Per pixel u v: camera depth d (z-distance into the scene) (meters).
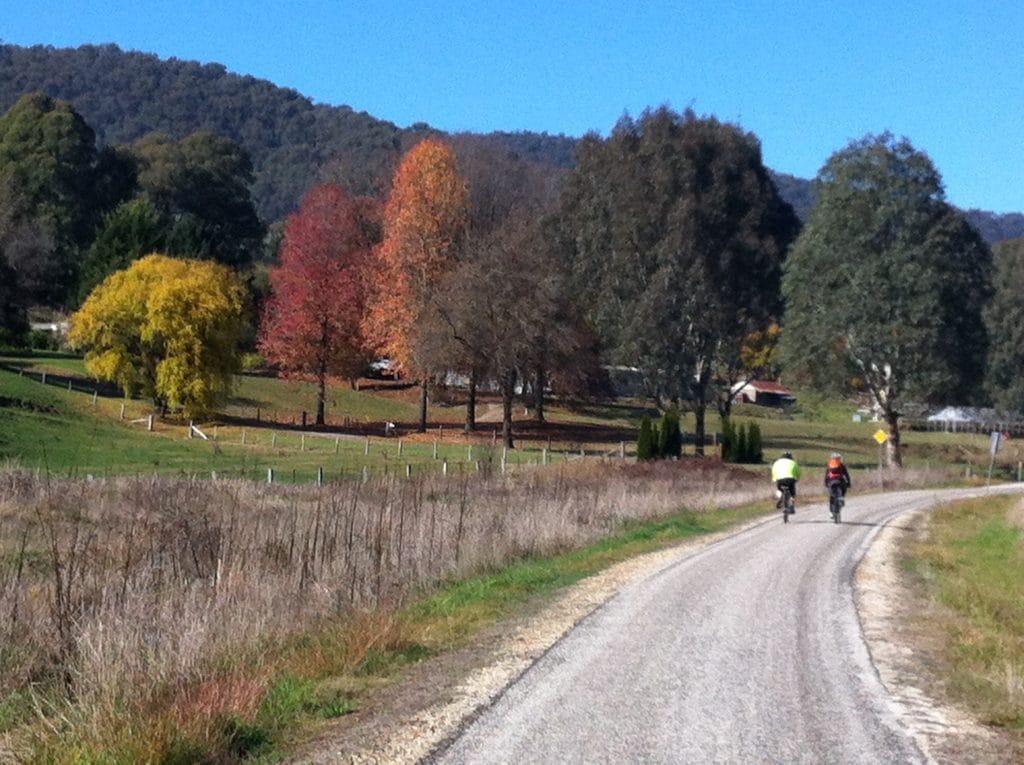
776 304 61.91
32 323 86.50
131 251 74.44
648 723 8.49
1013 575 20.95
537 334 54.41
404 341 58.81
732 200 60.72
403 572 16.11
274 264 103.00
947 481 52.72
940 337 55.78
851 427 82.25
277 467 42.16
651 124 61.31
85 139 96.75
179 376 55.69
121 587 12.34
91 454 43.62
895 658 11.38
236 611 11.95
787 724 8.57
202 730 7.93
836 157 57.53
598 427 67.94
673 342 57.66
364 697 9.44
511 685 9.73
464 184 60.62
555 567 18.47
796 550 21.58
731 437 56.56
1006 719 8.89
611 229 61.03
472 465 40.75
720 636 12.23
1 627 11.07
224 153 111.88
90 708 8.48
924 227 56.34
